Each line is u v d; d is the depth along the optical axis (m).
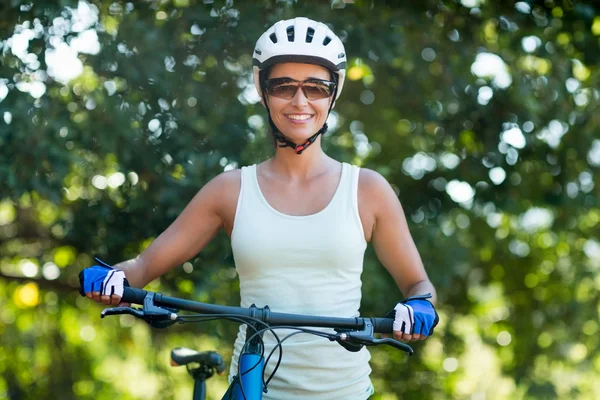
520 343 8.72
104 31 5.67
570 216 8.14
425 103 7.11
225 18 6.03
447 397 8.38
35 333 8.02
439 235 7.24
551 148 7.42
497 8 6.81
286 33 3.45
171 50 5.93
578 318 8.54
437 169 7.48
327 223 3.33
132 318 8.01
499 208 7.46
